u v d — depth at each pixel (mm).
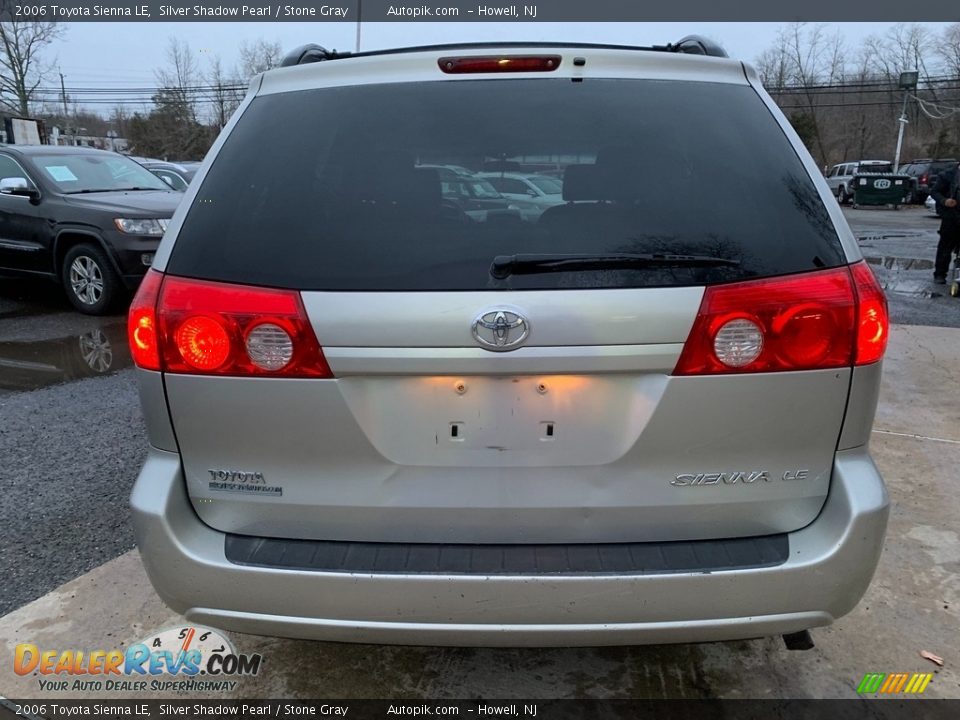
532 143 1910
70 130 59719
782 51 57031
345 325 1686
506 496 1780
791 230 1772
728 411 1719
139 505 1812
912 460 3822
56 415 4629
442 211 1808
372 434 1759
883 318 1769
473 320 1656
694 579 1707
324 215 1809
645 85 2043
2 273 8008
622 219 1780
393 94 2037
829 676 2311
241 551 1805
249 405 1755
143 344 1803
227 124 2055
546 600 1713
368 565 1748
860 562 1756
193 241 1814
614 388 1727
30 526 3227
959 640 2459
